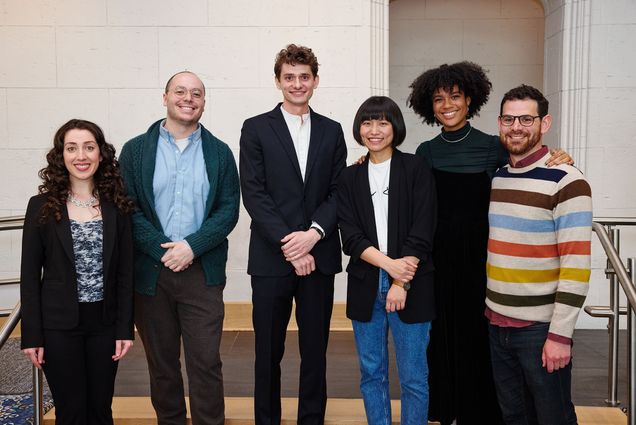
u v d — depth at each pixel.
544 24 5.27
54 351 2.18
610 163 4.65
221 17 4.58
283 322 2.61
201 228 2.50
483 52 5.48
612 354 3.01
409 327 2.34
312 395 2.61
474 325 2.44
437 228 2.46
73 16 4.57
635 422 2.47
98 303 2.23
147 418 2.90
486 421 2.47
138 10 4.57
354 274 2.40
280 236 2.47
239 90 4.63
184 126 2.54
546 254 2.08
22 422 2.90
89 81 4.61
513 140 2.11
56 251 2.18
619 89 4.61
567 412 2.16
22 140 4.64
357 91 4.61
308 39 4.59
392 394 3.21
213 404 2.59
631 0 4.55
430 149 2.54
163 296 2.53
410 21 5.50
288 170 2.55
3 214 4.68
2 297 4.73
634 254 4.62
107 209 2.27
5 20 4.57
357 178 2.41
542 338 2.10
